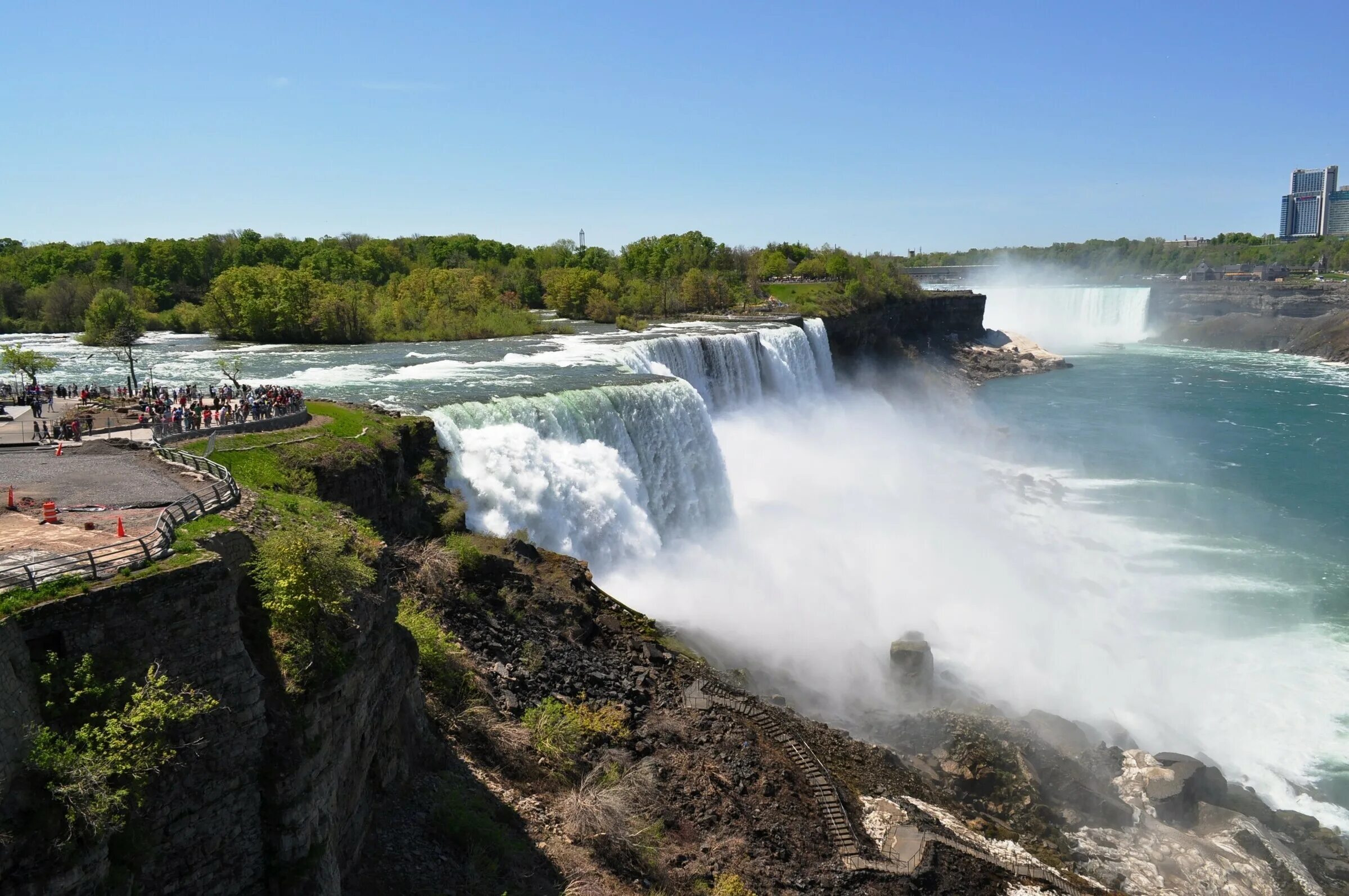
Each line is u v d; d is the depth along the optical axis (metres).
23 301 118.75
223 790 17.84
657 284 147.62
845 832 29.75
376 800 23.64
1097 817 35.16
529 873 24.41
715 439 66.88
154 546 18.72
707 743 32.69
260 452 37.62
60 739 15.68
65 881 14.86
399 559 35.25
